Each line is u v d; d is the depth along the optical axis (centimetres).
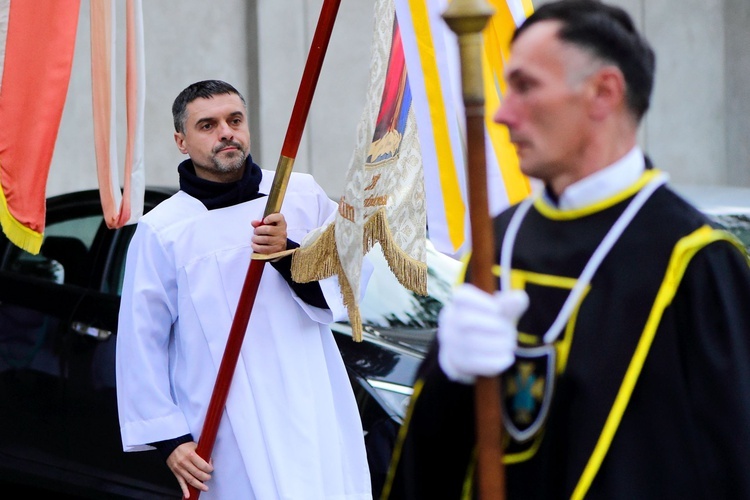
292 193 1101
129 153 1065
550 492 566
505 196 930
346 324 1376
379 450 1262
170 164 2533
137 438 1037
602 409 545
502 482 539
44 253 1625
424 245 1059
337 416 1099
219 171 1067
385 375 1305
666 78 3195
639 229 556
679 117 3212
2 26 986
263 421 1038
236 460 1038
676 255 544
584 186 565
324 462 1064
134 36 1055
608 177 563
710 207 1661
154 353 1048
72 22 988
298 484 1033
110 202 1060
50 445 1524
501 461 540
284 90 2620
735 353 534
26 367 1550
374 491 1257
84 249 1591
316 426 1058
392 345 1350
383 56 967
